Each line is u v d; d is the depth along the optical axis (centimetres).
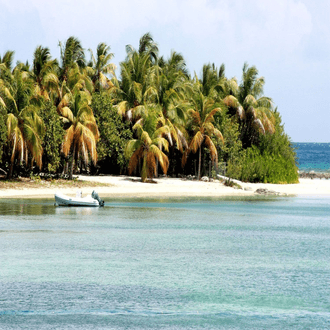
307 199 18275
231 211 13812
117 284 5647
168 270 6347
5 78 17862
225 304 4966
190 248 7912
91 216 12112
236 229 10238
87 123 19250
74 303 4944
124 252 7500
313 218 12344
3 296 5147
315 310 4800
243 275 6125
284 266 6638
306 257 7256
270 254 7475
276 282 5803
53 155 18262
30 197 16262
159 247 7969
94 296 5184
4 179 18150
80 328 4259
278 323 4441
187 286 5609
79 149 19438
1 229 9756
